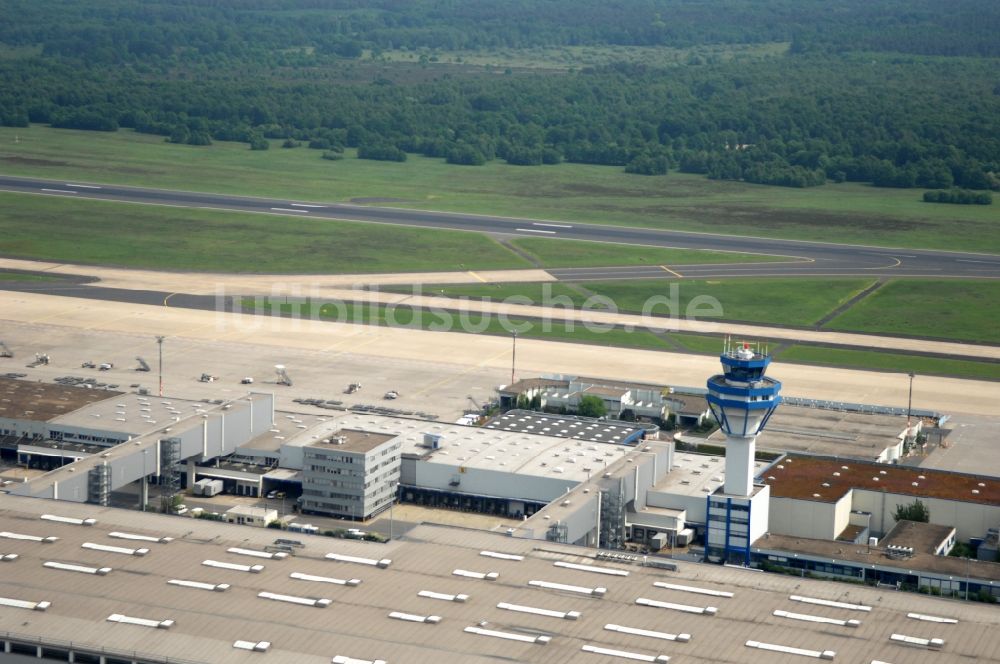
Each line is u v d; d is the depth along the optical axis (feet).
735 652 570.46
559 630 587.27
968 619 604.49
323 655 561.84
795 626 595.06
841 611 610.65
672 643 577.43
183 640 571.28
